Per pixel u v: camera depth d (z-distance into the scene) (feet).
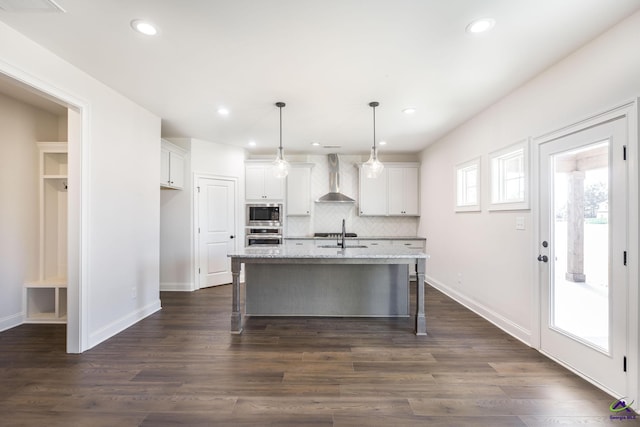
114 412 6.22
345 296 12.31
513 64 8.34
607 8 6.02
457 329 10.78
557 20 6.42
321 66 8.50
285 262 10.47
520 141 9.70
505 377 7.58
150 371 7.83
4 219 10.67
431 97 10.66
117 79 9.28
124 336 10.11
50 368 7.96
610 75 6.69
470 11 6.16
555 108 8.28
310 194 19.51
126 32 6.91
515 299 10.05
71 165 8.77
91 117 9.11
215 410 6.29
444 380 7.45
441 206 16.20
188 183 16.19
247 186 18.84
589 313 7.37
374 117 12.13
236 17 6.37
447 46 7.46
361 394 6.88
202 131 15.07
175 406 6.41
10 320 10.81
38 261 11.67
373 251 11.32
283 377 7.58
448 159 15.23
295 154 20.29
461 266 13.88
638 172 6.11
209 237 17.08
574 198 7.80
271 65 8.45
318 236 19.54
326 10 6.15
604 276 6.95
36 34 7.00
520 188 10.32
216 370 7.90
